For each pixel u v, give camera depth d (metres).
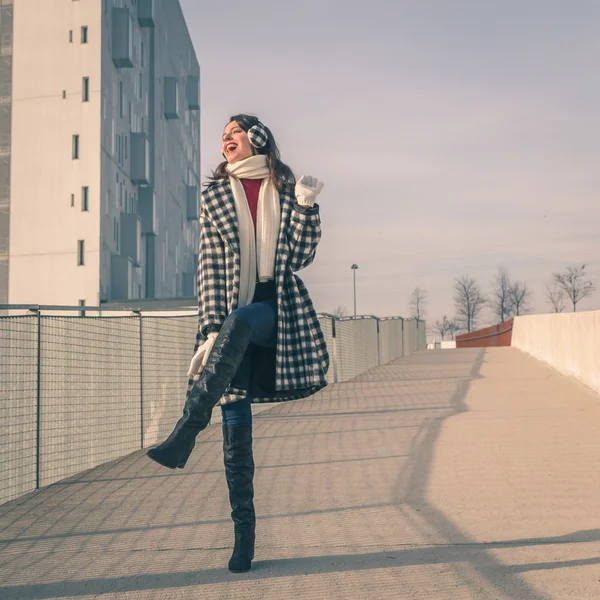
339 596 2.60
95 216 37.38
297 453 5.89
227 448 2.89
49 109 38.12
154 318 7.01
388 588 2.67
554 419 7.25
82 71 38.03
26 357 4.87
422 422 7.31
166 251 53.84
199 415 2.42
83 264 37.22
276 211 2.81
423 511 3.91
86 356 5.72
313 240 2.81
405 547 3.21
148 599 2.65
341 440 6.43
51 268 37.50
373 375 14.12
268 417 8.20
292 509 4.07
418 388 10.96
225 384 2.48
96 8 38.06
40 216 37.75
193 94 65.25
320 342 2.83
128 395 6.41
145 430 6.75
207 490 4.71
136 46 45.22
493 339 38.72
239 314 2.57
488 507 3.96
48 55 38.34
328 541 3.36
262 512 4.02
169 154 55.66
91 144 37.66
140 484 4.98
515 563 2.94
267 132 2.87
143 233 46.38
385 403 9.12
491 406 8.45
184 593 2.69
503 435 6.37
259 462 5.57
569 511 3.82
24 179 38.00
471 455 5.50
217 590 2.71
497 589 2.63
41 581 2.94
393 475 4.90
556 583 2.68
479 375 13.04
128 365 6.43
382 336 17.72
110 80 40.06
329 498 4.31
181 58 61.53
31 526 3.94
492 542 3.27
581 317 11.02
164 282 52.88
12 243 37.84
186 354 7.90
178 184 59.59
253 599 2.60
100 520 4.02
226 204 2.81
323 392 10.84
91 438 5.75
